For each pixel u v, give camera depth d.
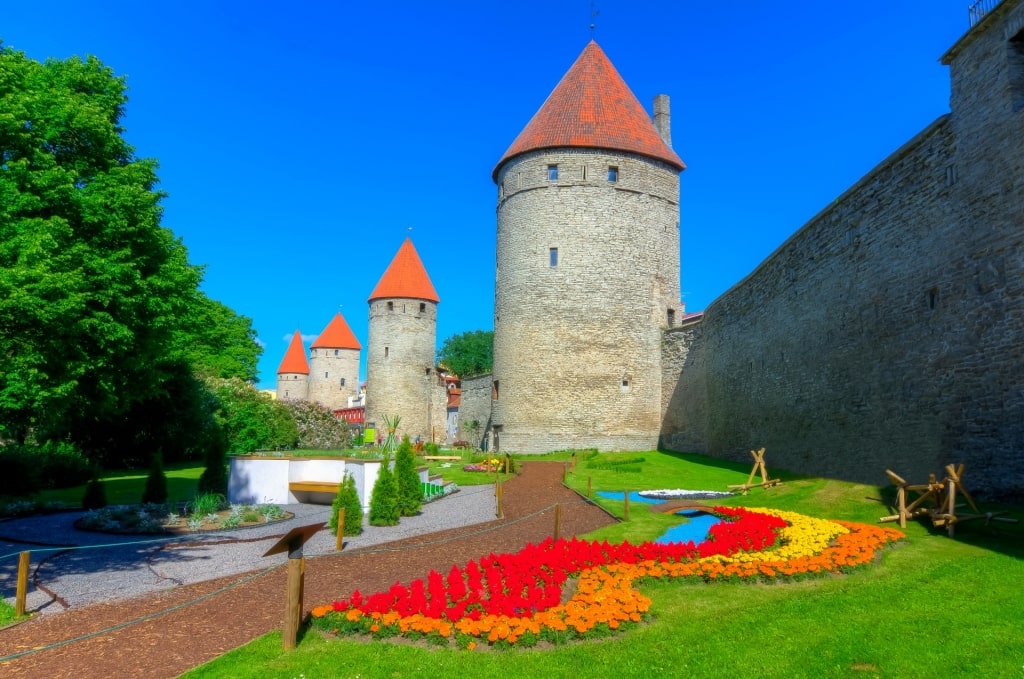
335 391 67.88
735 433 23.92
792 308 19.66
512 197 31.50
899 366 14.23
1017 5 11.14
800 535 9.80
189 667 6.01
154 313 11.05
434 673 5.70
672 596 7.62
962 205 12.40
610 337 29.84
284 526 13.40
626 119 31.83
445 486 18.92
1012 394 10.98
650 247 30.95
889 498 12.55
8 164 9.71
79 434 26.66
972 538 9.44
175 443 29.08
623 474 20.69
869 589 7.38
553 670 5.71
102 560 10.32
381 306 48.31
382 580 8.92
